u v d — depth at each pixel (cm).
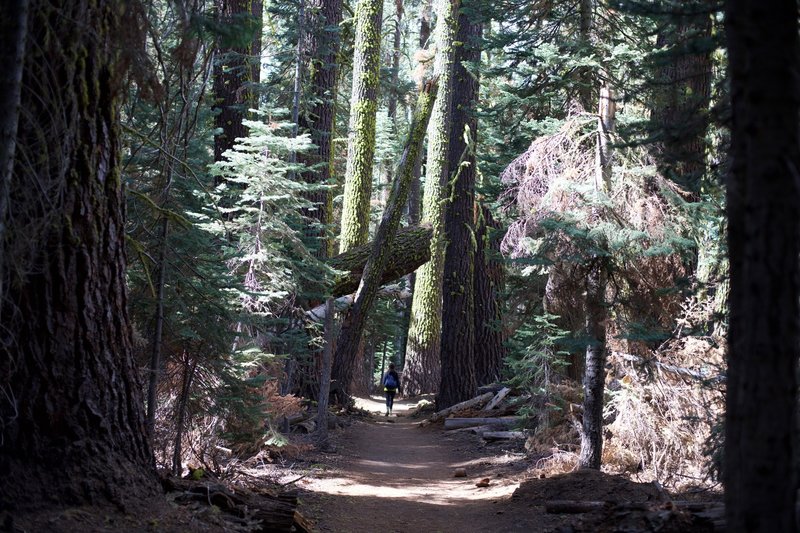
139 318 884
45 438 565
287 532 652
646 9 646
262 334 1334
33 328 565
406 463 1459
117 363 617
